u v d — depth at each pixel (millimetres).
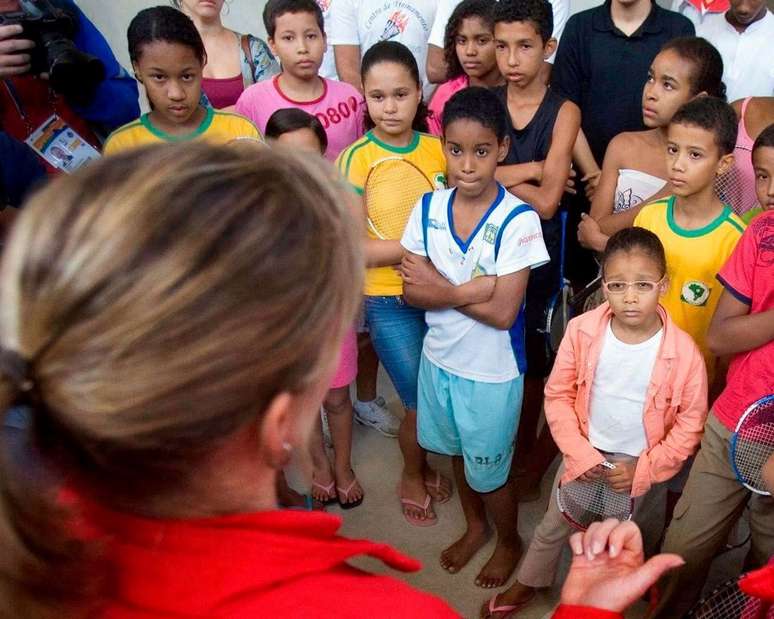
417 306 1797
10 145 1775
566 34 2555
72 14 2051
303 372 442
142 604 444
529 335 2162
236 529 453
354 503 2238
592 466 1596
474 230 1697
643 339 1556
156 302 382
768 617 1075
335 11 2900
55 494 428
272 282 407
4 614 428
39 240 404
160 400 389
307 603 457
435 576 1992
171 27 1852
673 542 1623
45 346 390
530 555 1783
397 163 2002
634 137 2105
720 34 2621
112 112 2146
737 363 1495
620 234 1513
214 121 2053
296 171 463
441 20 2785
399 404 2705
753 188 2053
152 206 399
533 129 2119
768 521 1495
